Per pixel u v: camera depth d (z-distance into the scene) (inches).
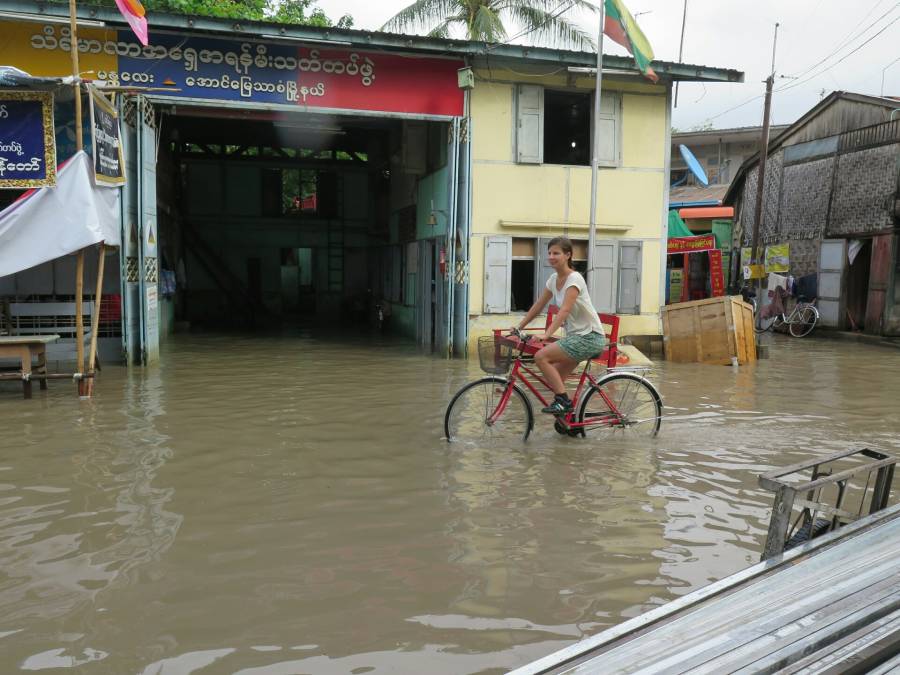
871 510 150.3
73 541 162.9
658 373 438.3
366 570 149.3
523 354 252.8
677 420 297.0
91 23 398.3
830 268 727.1
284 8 776.9
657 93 528.7
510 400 252.4
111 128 348.2
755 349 515.5
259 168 840.3
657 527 175.0
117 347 436.8
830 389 382.3
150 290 434.0
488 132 499.5
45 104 312.8
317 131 747.4
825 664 82.1
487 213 504.4
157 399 326.3
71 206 317.1
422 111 475.8
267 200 847.1
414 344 568.1
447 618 129.8
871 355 549.0
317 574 147.3
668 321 502.3
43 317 421.7
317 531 170.4
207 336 618.8
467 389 249.9
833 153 727.1
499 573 148.5
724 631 89.5
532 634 124.5
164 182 645.9
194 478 209.6
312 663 115.2
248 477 211.2
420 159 557.6
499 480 210.1
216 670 112.7
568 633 125.0
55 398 326.6
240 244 842.8
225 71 437.4
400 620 129.0
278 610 132.1
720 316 480.7
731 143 1203.2
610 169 524.4
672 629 90.6
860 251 715.4
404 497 194.7
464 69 463.8
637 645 87.0
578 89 514.6
